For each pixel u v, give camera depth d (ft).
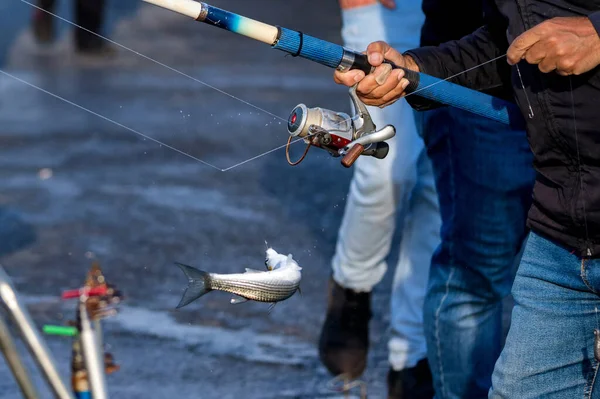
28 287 34.12
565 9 17.53
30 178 47.29
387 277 34.78
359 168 27.32
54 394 14.23
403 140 26.81
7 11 92.89
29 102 64.28
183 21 99.14
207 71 76.33
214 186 47.03
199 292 16.71
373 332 30.50
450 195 23.93
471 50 20.20
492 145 22.91
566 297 18.28
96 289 18.67
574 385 18.51
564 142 17.71
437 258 24.29
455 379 23.99
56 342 29.19
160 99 65.46
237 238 39.91
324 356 27.66
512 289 19.01
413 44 27.45
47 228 40.29
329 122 18.65
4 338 14.42
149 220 41.57
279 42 18.37
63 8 90.99
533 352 18.38
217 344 29.86
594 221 17.66
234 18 17.95
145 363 28.37
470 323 23.79
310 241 39.88
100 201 44.06
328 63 18.84
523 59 17.87
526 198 23.30
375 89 19.10
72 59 80.79
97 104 64.03
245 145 54.39
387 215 27.17
